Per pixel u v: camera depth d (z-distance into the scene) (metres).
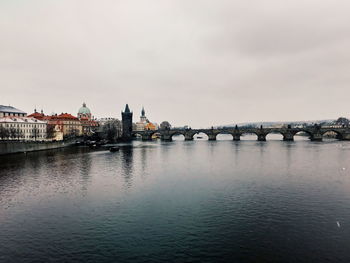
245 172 63.53
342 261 22.17
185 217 32.56
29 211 35.50
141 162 84.00
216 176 58.69
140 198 41.16
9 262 22.34
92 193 44.59
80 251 24.19
